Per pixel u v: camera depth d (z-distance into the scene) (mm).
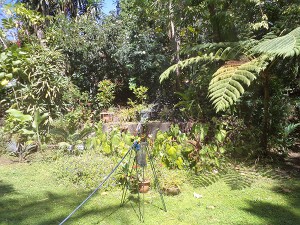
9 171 4109
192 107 5039
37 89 5727
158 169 3682
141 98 6609
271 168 4062
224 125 4605
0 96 6039
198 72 5770
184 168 3939
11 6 7043
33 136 4965
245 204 3014
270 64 4031
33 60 5781
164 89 7051
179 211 2857
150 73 7387
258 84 4613
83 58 7676
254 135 4484
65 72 7457
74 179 3635
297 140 5004
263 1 5047
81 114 6055
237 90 3383
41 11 9383
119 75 7879
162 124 5277
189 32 6652
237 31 5203
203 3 5676
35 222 2656
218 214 2789
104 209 2916
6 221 2672
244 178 3701
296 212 2826
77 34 7645
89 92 7676
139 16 7375
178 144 4156
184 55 6777
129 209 2912
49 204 3043
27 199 3176
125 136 4176
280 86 4734
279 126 4484
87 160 4027
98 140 4492
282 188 3432
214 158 4051
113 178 3465
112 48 7570
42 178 3828
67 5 9555
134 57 7328
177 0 6090
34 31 8094
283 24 4527
